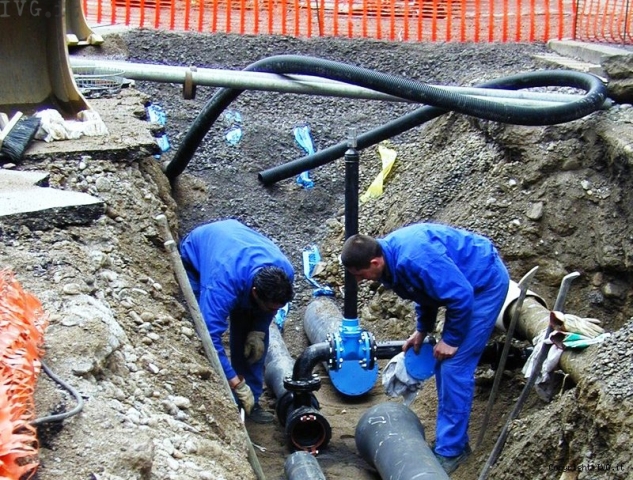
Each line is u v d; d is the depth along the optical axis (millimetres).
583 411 4426
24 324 3145
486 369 6488
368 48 10781
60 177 5262
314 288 8422
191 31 11016
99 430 2975
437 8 12578
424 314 5805
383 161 9320
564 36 11297
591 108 6855
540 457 4781
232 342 6195
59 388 3111
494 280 5641
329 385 7191
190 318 4980
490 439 5777
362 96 7340
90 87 7527
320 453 5996
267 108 10055
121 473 2805
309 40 10906
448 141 8773
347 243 5484
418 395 6770
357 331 6266
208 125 7930
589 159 7164
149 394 3789
